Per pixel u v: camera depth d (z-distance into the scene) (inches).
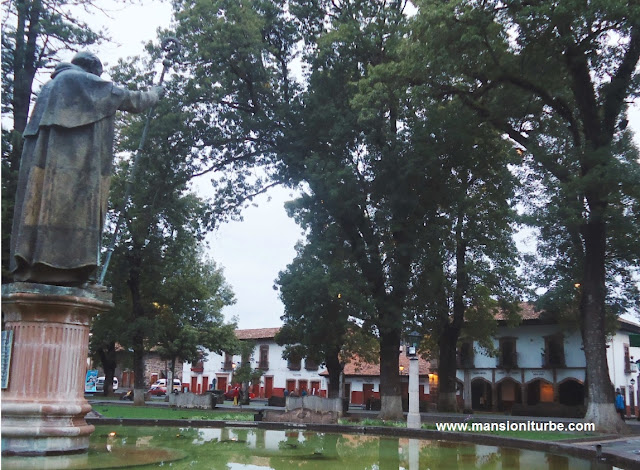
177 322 1636.3
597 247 826.8
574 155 795.4
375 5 984.9
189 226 1310.3
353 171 917.2
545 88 842.8
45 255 279.4
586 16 682.2
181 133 1017.5
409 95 840.3
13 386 267.9
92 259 289.3
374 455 387.5
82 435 277.7
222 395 1815.9
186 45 991.6
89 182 293.3
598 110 849.5
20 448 261.0
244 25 973.2
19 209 294.8
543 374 1700.3
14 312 275.6
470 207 1061.1
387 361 973.8
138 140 987.3
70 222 286.7
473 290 1338.6
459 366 1836.9
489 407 1803.6
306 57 1019.3
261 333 2469.2
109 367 1920.5
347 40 933.8
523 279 1293.1
